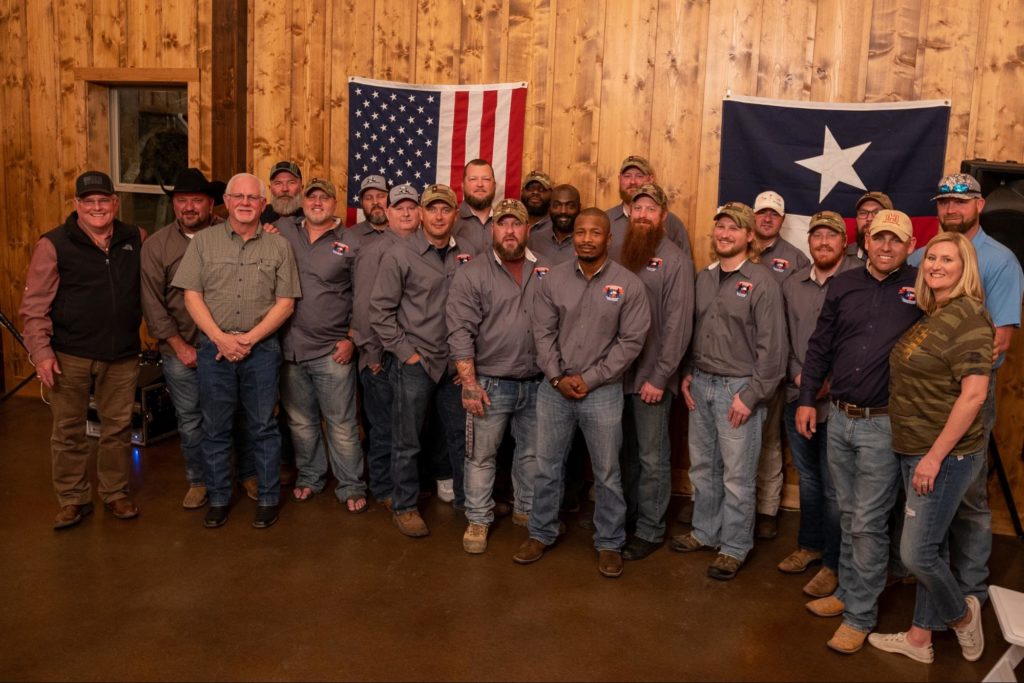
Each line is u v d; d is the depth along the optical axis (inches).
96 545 149.6
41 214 235.0
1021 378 169.3
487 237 172.6
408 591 136.6
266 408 159.2
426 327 154.2
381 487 170.2
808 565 150.5
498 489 181.0
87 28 224.1
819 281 147.6
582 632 126.0
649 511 153.3
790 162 176.2
